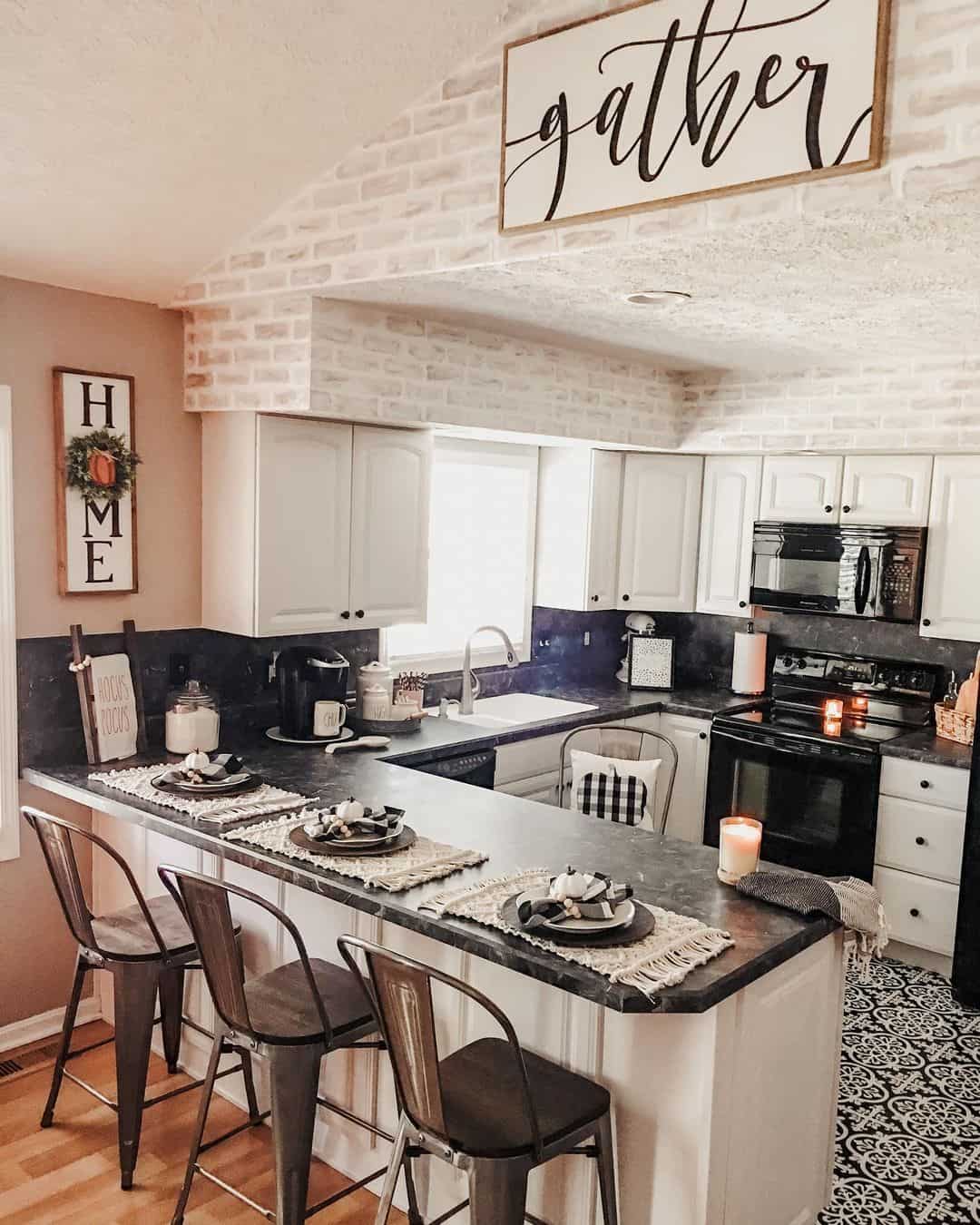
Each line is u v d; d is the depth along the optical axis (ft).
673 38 6.96
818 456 15.16
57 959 11.12
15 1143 9.14
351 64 7.93
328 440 11.59
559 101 7.55
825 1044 8.11
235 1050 7.96
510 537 16.17
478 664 15.96
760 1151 7.36
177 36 7.31
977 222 6.77
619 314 10.51
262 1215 7.68
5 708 10.44
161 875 7.72
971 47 5.93
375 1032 7.82
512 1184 6.24
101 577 10.94
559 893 7.11
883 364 13.71
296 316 10.07
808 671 16.29
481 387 11.91
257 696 12.65
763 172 6.66
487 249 8.20
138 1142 8.59
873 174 6.33
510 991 7.61
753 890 7.82
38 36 7.07
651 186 7.16
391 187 8.80
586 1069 7.20
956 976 12.39
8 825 10.59
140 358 11.16
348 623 12.12
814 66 6.40
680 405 15.67
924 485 14.23
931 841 13.20
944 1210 8.51
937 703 15.02
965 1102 10.15
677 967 6.48
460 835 9.05
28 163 8.38
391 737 12.63
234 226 9.90
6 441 10.14
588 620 17.70
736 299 9.58
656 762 12.36
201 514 11.78
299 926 9.04
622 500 16.35
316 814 9.24
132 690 11.21
